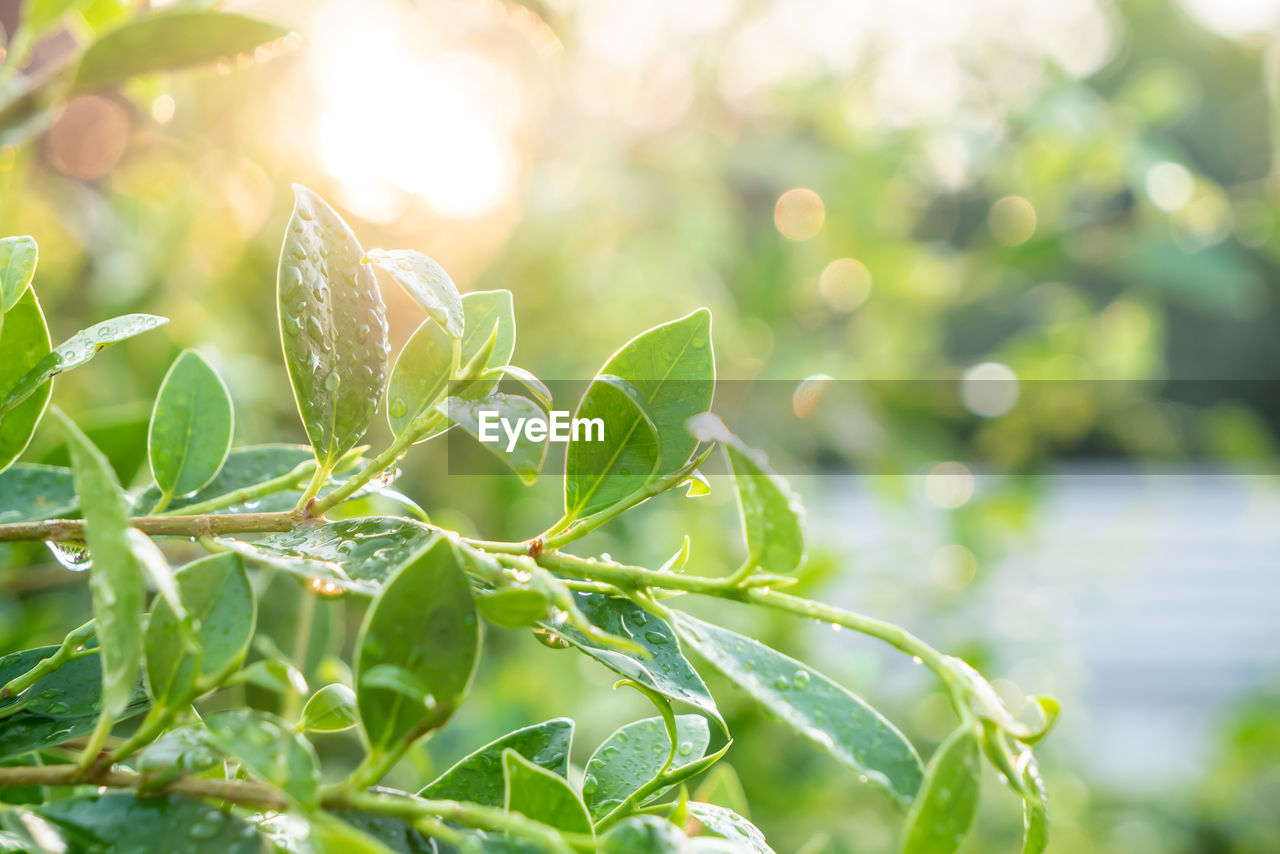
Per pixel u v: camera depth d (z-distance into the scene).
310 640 0.69
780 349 1.73
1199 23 3.31
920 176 1.91
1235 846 2.06
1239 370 5.53
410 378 0.51
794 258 1.79
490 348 0.49
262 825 0.47
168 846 0.45
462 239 1.40
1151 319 1.93
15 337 0.50
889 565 1.54
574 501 0.49
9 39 1.05
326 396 0.50
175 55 0.61
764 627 1.21
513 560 0.48
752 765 1.15
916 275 1.87
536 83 1.49
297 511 0.50
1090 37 2.40
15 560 0.71
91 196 1.19
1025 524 1.71
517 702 1.15
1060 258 1.83
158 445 0.53
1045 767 1.63
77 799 0.45
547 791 0.47
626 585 0.48
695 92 1.85
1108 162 1.76
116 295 1.07
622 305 1.52
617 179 1.57
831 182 1.76
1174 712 2.90
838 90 1.88
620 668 0.49
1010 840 1.52
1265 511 2.43
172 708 0.45
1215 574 3.47
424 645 0.46
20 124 0.63
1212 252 1.79
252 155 1.27
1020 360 1.88
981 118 1.91
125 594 0.44
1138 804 2.12
